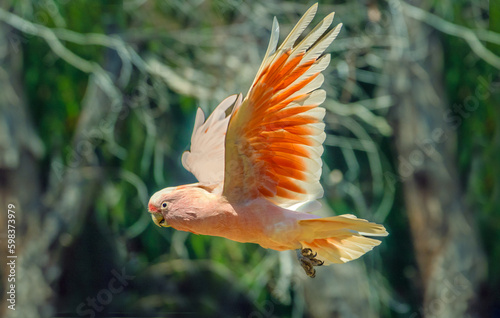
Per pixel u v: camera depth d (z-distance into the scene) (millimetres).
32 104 15203
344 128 15320
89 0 14680
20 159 14625
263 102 4926
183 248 15125
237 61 14258
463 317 15805
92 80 14406
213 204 5340
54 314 14922
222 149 5898
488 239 16938
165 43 15078
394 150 16125
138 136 14953
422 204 15883
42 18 14297
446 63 15922
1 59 14438
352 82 14594
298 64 4824
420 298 16391
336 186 14203
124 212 14953
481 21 15664
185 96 14773
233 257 15172
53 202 14781
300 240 5340
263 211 5277
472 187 16172
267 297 15047
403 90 15367
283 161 5301
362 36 14742
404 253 16656
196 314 15344
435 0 15102
